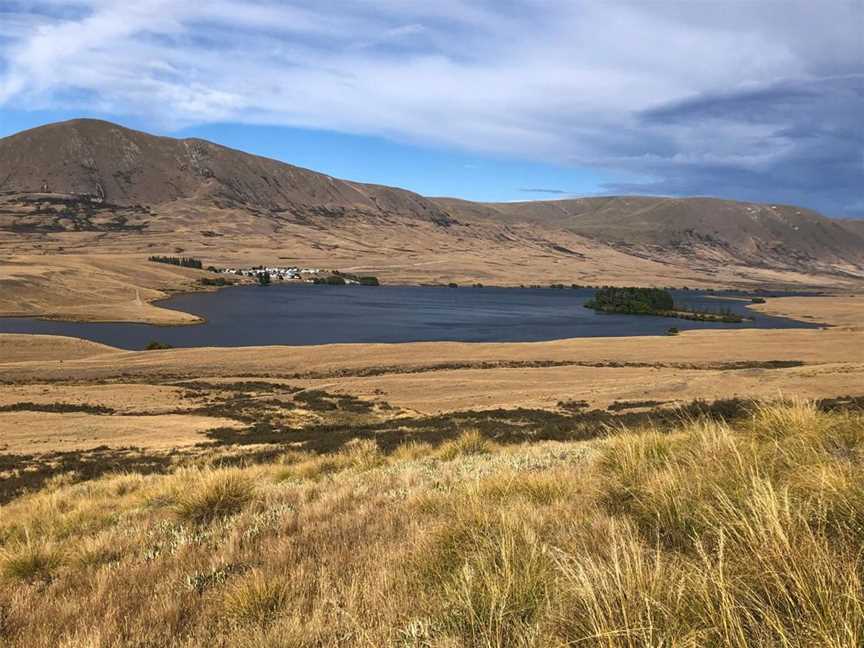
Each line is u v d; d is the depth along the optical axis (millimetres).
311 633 2914
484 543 3498
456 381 55531
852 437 4801
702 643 2020
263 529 5324
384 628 2809
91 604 3799
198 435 31984
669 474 4164
